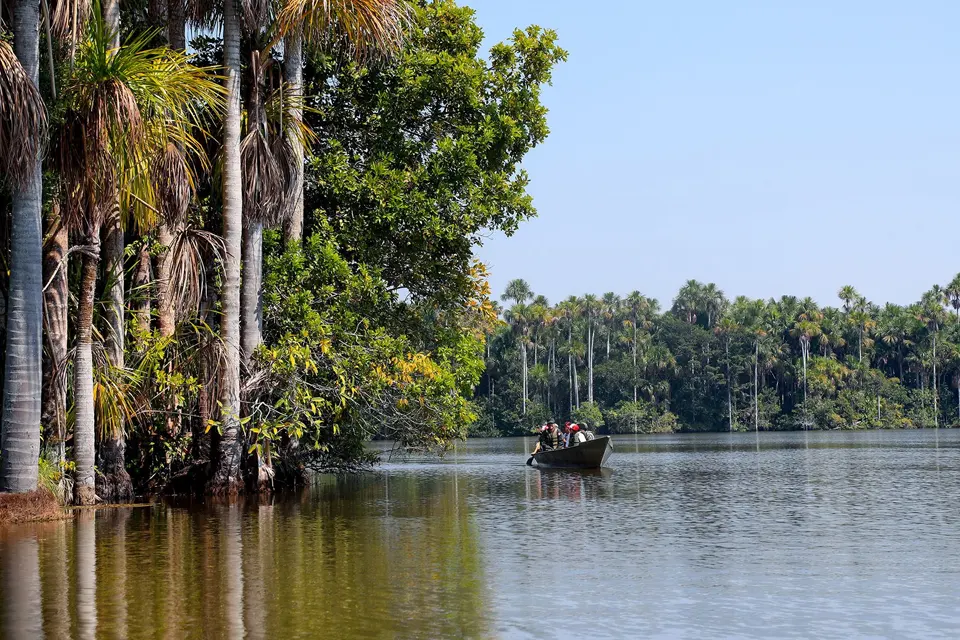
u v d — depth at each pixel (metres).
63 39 30.66
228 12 37.12
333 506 35.34
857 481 49.88
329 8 36.34
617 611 17.27
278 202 38.75
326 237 43.69
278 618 16.38
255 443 38.12
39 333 28.45
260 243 39.38
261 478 38.88
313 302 41.75
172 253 36.50
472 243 46.31
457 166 44.84
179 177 32.06
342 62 45.88
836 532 28.27
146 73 29.91
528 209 46.12
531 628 15.97
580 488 45.38
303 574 20.47
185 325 37.88
